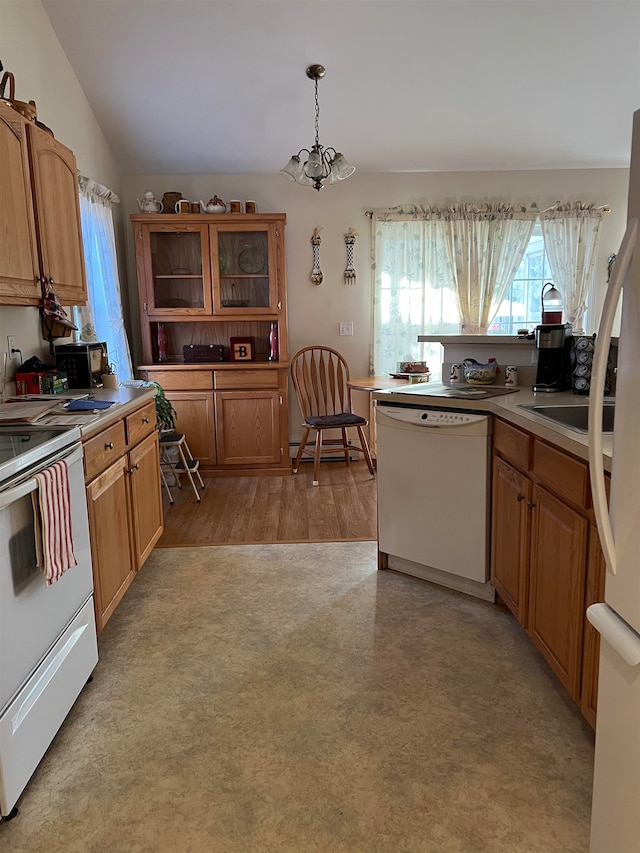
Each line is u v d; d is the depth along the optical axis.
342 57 3.59
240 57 3.57
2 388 2.63
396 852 1.40
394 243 4.94
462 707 1.92
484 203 4.94
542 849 1.41
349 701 1.96
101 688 2.06
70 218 2.83
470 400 2.55
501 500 2.41
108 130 4.21
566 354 2.76
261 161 4.67
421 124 4.27
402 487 2.81
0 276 2.12
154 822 1.50
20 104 2.39
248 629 2.43
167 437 4.12
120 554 2.44
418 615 2.52
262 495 4.22
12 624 1.51
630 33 3.43
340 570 2.98
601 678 1.22
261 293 4.69
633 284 1.05
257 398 4.64
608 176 4.92
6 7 2.78
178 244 4.61
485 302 4.99
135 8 3.21
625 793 1.13
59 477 1.73
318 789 1.59
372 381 4.56
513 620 2.47
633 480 1.07
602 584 1.58
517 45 3.52
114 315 4.14
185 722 1.87
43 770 1.68
